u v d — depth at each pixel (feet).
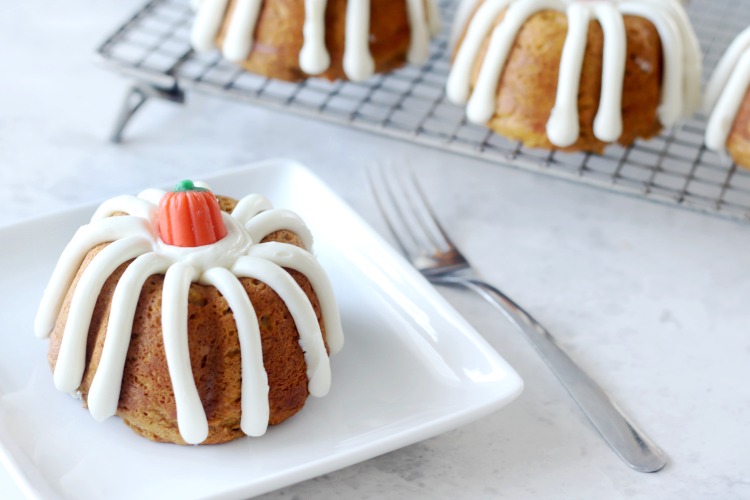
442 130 2.19
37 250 1.84
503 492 1.64
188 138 2.22
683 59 2.06
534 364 1.81
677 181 2.12
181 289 1.59
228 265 1.64
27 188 2.09
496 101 2.05
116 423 1.65
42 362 1.72
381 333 1.77
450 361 1.72
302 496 1.63
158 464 1.60
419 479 1.65
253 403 1.61
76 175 2.13
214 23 2.13
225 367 1.61
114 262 1.62
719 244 2.04
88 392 1.63
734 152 2.04
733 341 1.87
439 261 1.94
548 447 1.70
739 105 2.02
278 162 1.97
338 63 2.11
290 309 1.63
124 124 2.18
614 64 1.98
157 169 2.15
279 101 2.10
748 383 1.80
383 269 1.84
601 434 1.70
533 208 2.10
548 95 2.01
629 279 1.97
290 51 2.10
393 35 2.14
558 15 2.01
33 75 2.35
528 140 2.04
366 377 1.72
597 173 2.02
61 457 1.61
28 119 2.24
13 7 2.55
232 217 1.69
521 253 2.01
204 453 1.62
